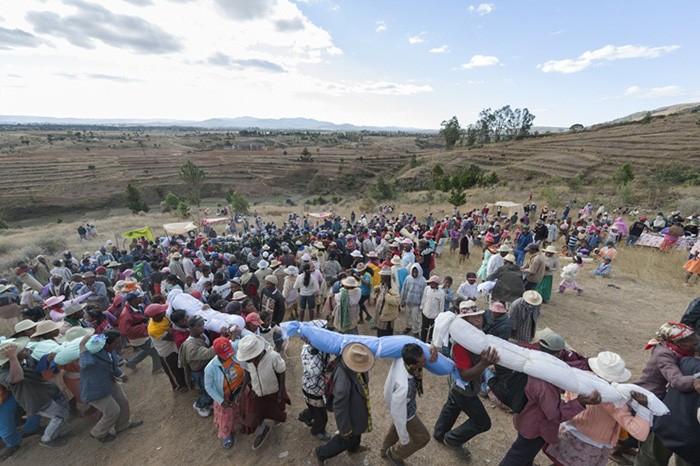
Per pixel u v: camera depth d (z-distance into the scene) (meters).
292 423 5.06
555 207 32.31
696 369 3.29
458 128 113.12
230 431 4.65
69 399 5.49
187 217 40.88
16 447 4.89
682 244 14.66
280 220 39.97
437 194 46.50
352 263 10.38
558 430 3.34
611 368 3.40
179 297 6.47
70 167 94.56
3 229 34.75
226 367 4.50
